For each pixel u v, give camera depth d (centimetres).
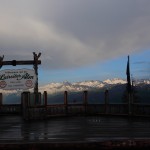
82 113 2986
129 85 2745
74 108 2962
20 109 3123
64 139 1350
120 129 1792
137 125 2017
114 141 627
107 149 630
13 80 2539
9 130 1823
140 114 2652
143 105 2627
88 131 1712
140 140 627
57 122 2328
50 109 2798
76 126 2005
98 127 1917
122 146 625
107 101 2933
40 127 1983
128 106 2728
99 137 1439
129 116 2706
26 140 1347
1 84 2538
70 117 2811
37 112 2594
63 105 2900
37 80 2627
